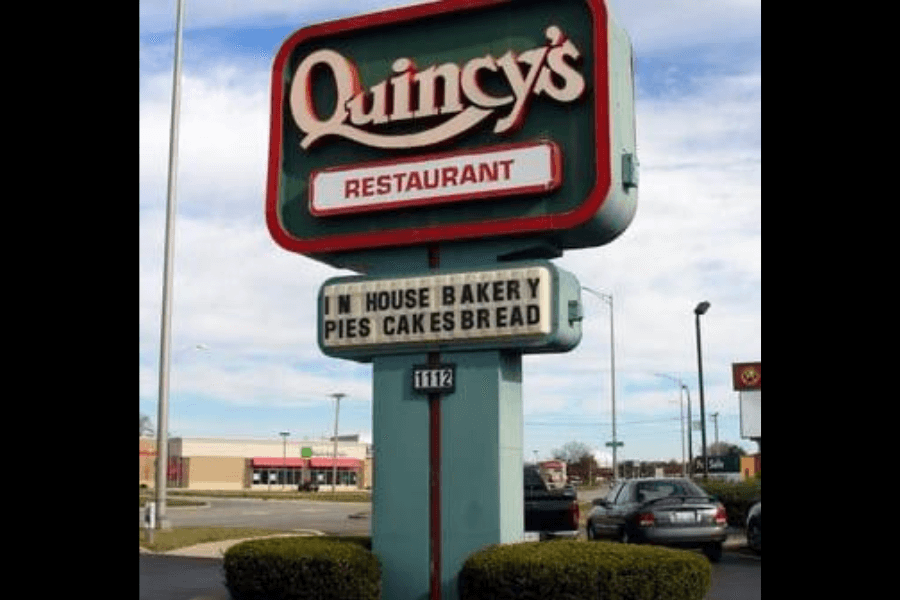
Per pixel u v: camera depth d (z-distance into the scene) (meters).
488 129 12.05
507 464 11.69
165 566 19.41
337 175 12.62
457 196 11.94
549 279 11.39
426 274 11.98
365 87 12.77
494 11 12.22
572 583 10.03
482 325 11.54
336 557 11.30
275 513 44.50
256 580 11.50
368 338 12.10
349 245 12.47
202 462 111.19
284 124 13.20
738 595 14.95
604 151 11.26
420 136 12.23
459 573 11.23
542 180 11.53
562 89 11.58
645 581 10.10
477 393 11.69
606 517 20.41
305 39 13.10
